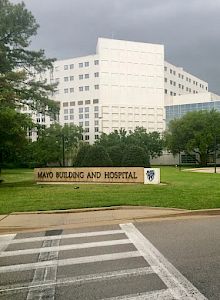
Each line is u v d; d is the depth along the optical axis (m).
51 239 8.64
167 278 5.74
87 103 113.56
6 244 8.23
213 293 5.10
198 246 7.61
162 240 8.24
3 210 12.01
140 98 113.56
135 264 6.52
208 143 72.38
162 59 115.69
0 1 31.66
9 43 32.62
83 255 7.21
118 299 4.99
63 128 89.19
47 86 34.00
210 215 11.38
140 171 23.11
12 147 25.16
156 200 13.60
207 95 107.50
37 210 11.98
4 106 25.48
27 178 34.47
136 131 94.06
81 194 15.98
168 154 102.00
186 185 20.70
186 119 79.19
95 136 111.69
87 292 5.27
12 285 5.63
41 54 33.91
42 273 6.17
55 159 80.50
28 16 32.16
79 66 114.94
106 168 23.92
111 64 111.94
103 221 10.57
